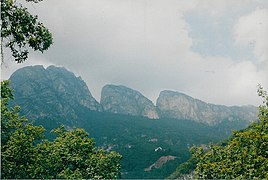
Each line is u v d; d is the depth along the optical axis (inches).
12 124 1307.8
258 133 782.5
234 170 842.8
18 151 1264.8
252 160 772.6
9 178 1263.5
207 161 1011.9
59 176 1524.4
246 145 831.1
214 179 965.2
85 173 1659.7
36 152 1363.2
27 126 1364.4
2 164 1235.2
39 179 1382.9
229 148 884.0
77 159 1621.6
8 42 602.5
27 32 621.0
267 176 722.8
